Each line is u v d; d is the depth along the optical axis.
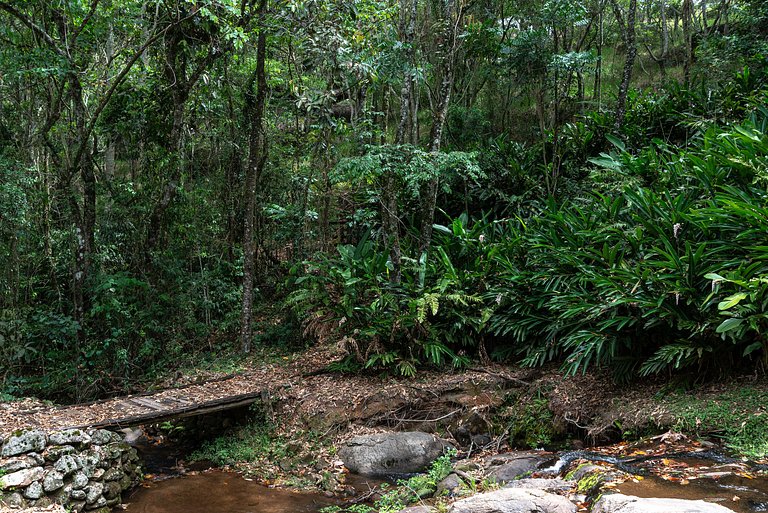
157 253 9.07
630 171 7.29
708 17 15.58
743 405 4.68
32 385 8.09
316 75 9.62
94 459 5.21
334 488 5.45
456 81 12.98
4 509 4.48
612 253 5.90
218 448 6.66
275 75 10.67
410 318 7.24
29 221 8.47
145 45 7.94
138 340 8.93
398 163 7.41
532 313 7.24
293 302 8.12
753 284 4.39
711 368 5.48
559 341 6.73
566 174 10.42
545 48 9.74
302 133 10.84
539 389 6.58
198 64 9.27
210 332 9.91
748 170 5.52
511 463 4.86
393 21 9.90
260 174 10.66
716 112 9.05
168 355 9.18
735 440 4.31
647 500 2.88
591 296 6.07
